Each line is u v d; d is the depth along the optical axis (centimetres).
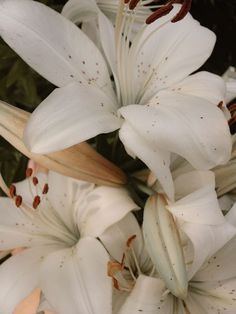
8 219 53
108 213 50
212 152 46
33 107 65
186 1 50
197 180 52
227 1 84
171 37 55
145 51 54
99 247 49
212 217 48
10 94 65
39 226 54
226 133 47
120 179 51
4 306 51
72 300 47
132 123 47
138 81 54
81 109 47
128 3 53
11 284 51
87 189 52
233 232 48
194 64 54
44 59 50
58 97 46
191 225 48
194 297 52
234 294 52
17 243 53
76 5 56
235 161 54
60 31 51
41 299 51
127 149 50
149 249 47
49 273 49
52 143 44
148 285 49
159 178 47
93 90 50
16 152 63
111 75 58
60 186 53
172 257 46
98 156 50
